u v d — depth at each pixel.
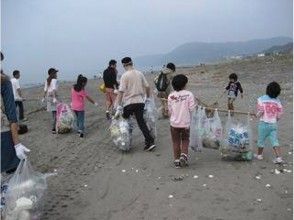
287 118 7.72
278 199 4.05
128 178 4.88
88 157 5.84
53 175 5.09
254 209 3.86
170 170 5.06
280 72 17.81
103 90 8.52
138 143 6.45
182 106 5.03
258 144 5.27
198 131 5.44
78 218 3.87
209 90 13.80
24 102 12.32
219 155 5.56
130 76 5.80
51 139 7.00
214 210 3.88
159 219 3.76
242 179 4.61
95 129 7.69
